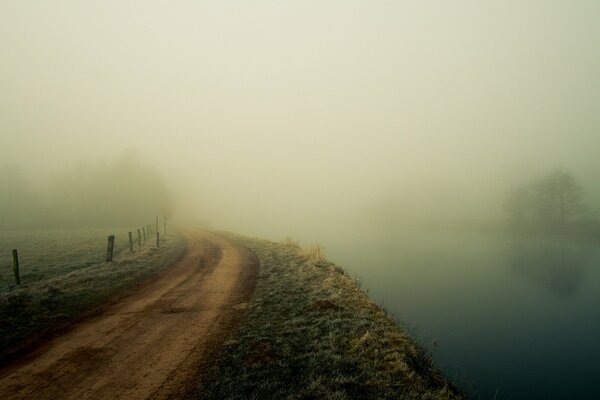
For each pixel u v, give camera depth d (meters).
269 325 9.70
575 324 17.48
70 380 6.69
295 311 11.07
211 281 15.62
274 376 6.98
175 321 10.12
